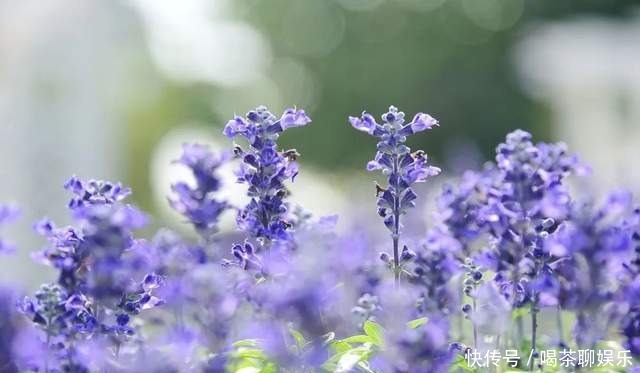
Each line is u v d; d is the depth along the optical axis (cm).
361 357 427
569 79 2644
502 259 498
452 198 557
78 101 2041
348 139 4791
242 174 490
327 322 485
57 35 1986
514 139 502
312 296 405
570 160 517
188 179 570
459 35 4834
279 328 414
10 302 430
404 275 556
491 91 4734
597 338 456
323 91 4866
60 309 443
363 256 586
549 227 497
